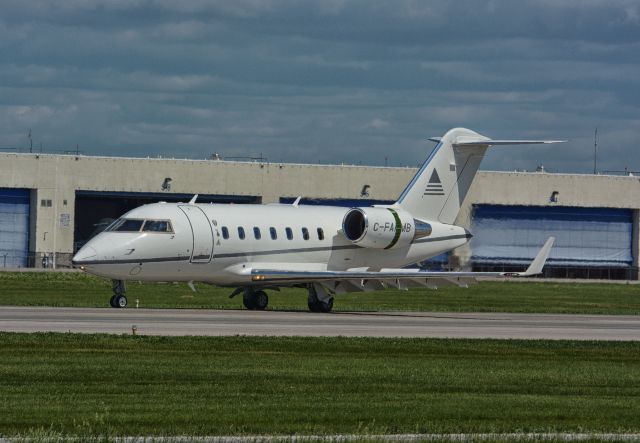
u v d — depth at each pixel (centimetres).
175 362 8712
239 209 15850
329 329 11981
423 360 9356
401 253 17162
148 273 14800
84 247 14525
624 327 14150
